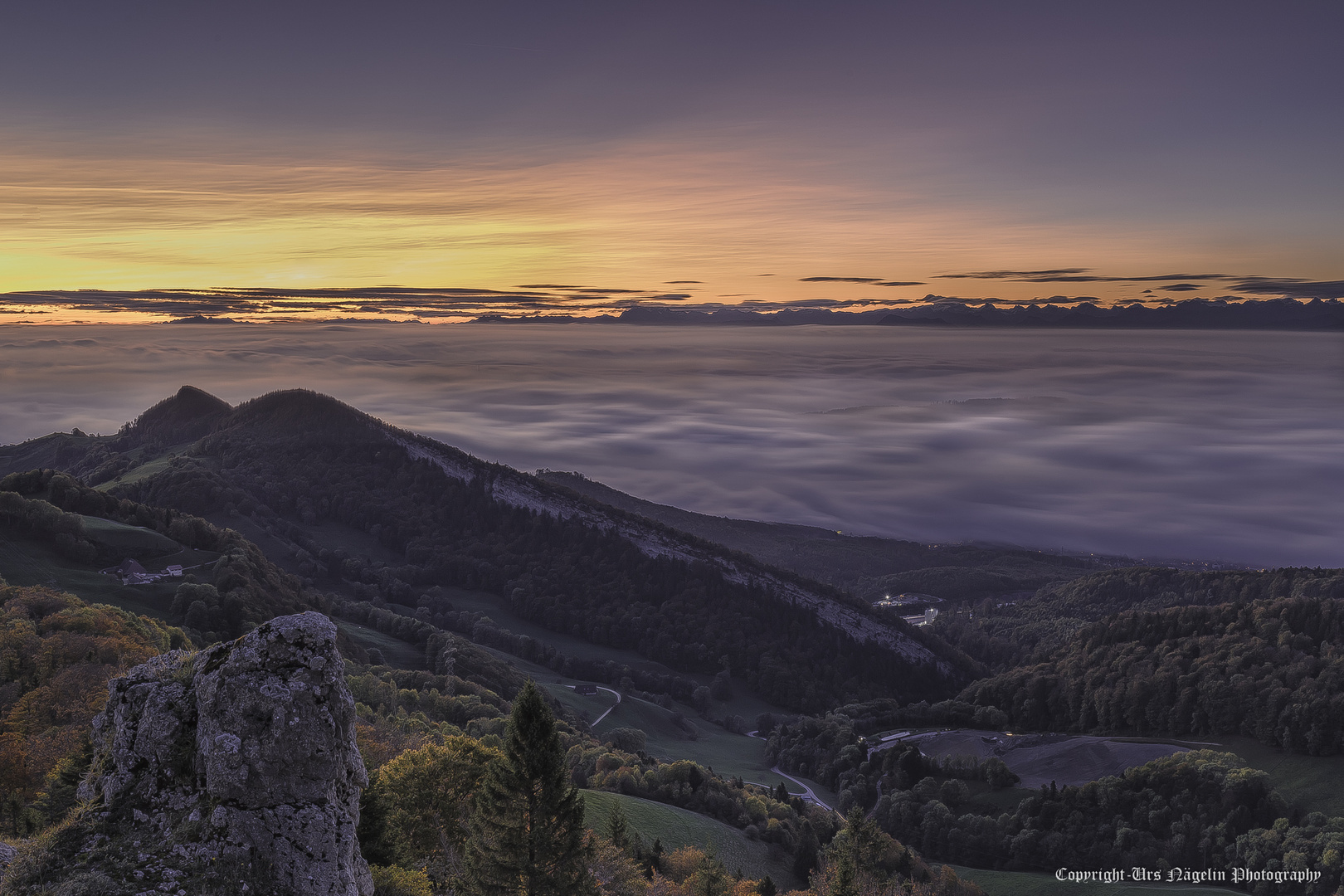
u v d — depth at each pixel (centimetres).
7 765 5128
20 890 1873
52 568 19288
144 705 2202
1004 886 16075
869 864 9388
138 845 1997
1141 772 18612
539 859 3894
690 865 9038
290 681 2119
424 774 4772
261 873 1980
